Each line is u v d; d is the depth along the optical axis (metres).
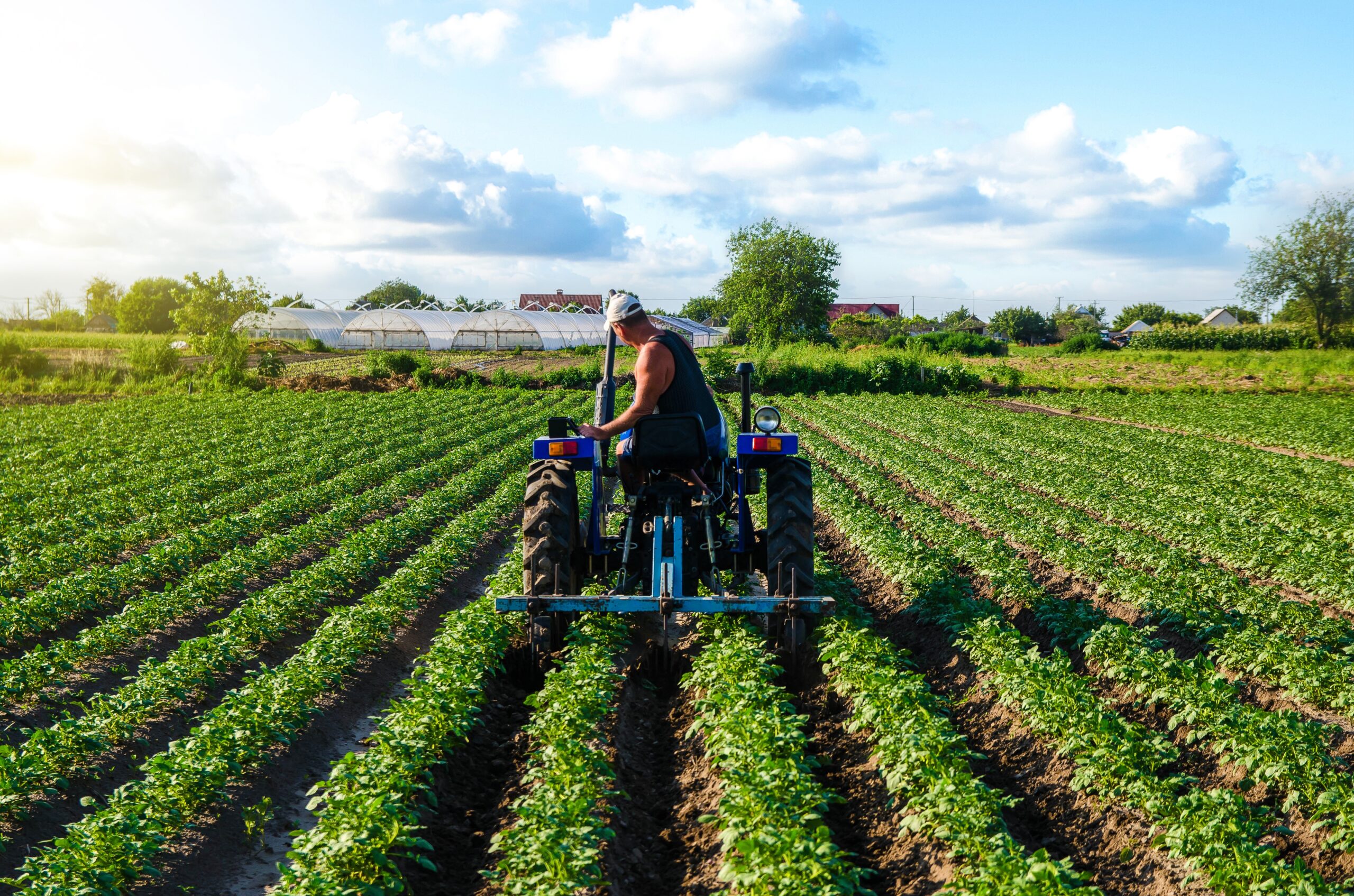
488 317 69.94
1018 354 69.69
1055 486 17.39
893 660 7.31
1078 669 8.05
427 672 7.43
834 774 6.12
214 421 27.77
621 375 9.24
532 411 32.88
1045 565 11.91
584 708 6.30
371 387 42.09
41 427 25.42
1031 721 6.32
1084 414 33.62
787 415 32.97
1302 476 18.67
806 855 4.26
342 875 4.55
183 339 75.56
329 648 7.75
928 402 37.81
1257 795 5.65
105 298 150.88
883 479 17.58
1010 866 4.19
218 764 5.64
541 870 4.46
